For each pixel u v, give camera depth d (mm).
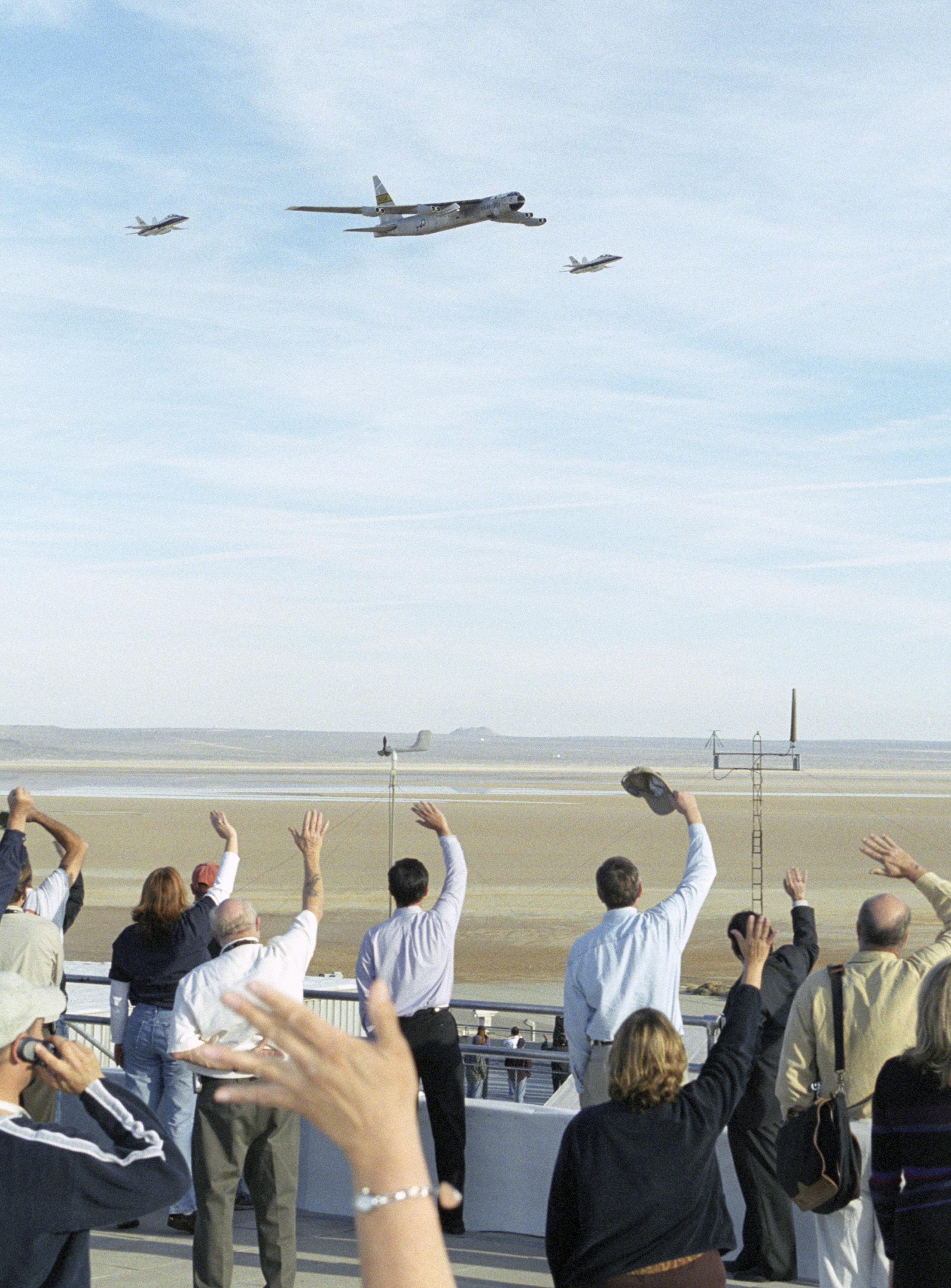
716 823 98312
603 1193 4047
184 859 71500
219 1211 5605
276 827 91812
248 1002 1498
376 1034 1540
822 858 73938
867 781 195500
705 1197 4141
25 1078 3246
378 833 88625
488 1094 12250
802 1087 5238
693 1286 4051
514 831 91750
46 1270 3129
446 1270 1482
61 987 6543
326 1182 7488
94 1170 3086
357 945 43469
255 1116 5629
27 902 6895
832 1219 5121
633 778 6508
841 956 40812
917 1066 3947
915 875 5609
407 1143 1502
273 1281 5695
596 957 5988
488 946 44094
